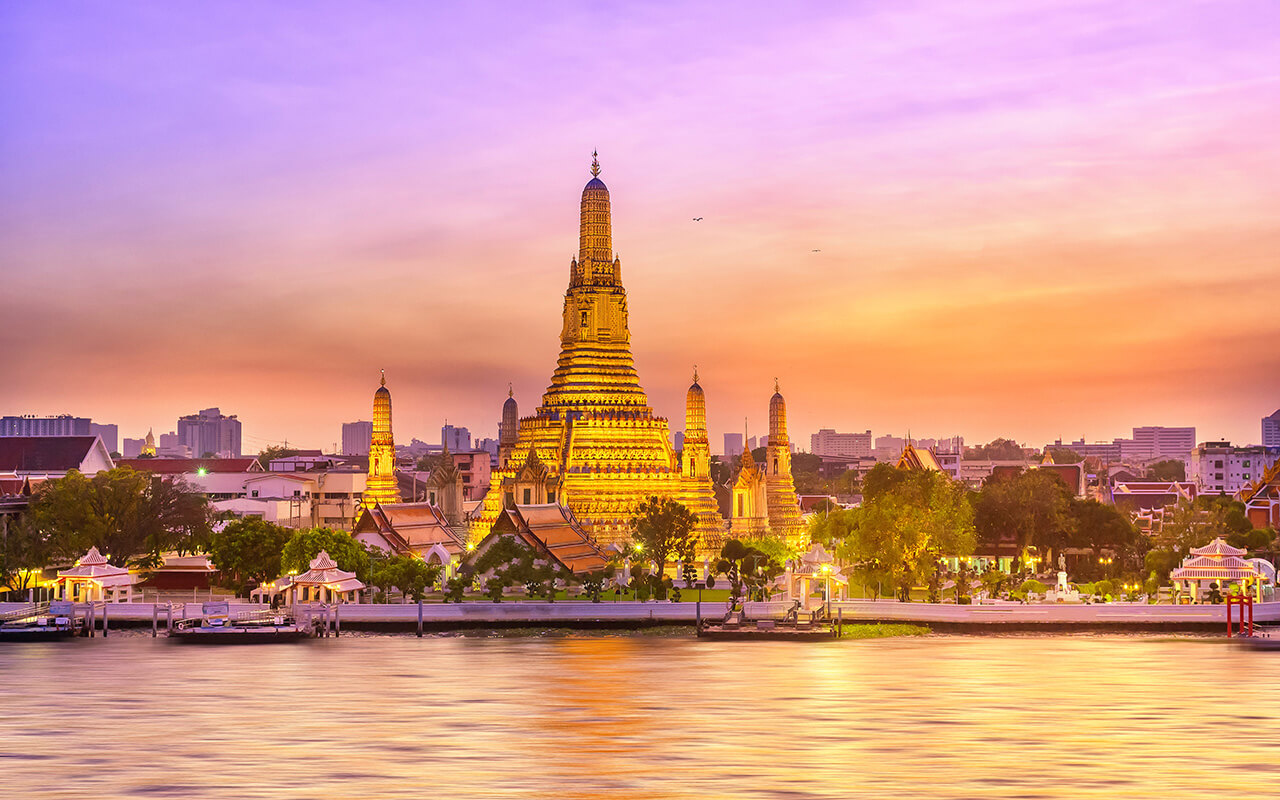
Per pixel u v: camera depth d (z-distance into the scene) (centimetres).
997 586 19575
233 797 8919
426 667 14662
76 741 10694
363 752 10294
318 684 13438
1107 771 9606
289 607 18600
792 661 15088
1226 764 9844
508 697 12681
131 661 15150
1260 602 18475
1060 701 12438
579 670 14375
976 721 11544
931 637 17500
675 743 10631
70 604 18175
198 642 16975
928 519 19638
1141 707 12112
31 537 19812
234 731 11081
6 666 14700
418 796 8938
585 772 9600
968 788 9144
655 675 14038
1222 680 13662
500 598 19325
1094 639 17162
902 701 12462
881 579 19675
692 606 18500
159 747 10462
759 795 8956
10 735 10912
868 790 9081
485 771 9644
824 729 11169
